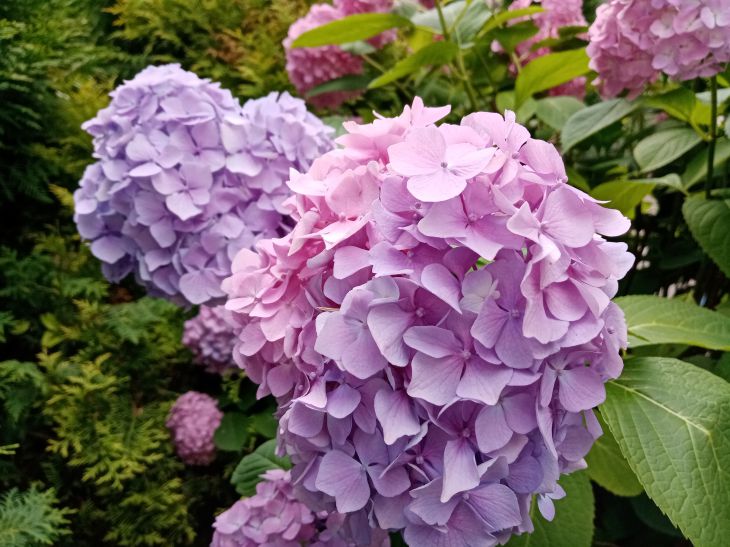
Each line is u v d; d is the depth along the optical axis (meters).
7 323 0.66
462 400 0.23
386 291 0.23
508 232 0.23
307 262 0.26
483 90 0.68
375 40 0.69
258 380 0.31
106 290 0.80
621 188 0.46
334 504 0.28
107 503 0.74
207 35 0.91
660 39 0.40
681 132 0.48
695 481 0.26
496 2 0.58
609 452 0.40
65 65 0.77
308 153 0.45
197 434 0.76
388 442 0.22
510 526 0.23
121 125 0.45
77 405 0.70
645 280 0.57
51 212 0.77
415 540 0.24
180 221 0.44
